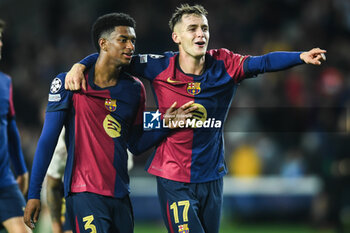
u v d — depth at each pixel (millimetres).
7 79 17375
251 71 15531
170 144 15469
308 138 38531
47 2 51562
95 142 14586
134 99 15195
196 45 15234
